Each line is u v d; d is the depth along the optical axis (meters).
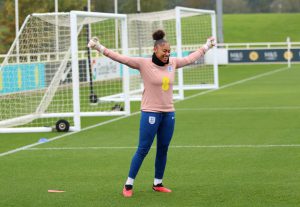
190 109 54.06
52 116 47.34
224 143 36.41
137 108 56.91
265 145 35.44
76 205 23.22
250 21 196.25
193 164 30.45
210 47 25.00
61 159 32.59
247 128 42.16
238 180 26.78
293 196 23.88
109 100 60.44
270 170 28.73
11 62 51.84
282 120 45.78
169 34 78.75
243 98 62.41
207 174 28.14
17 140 39.66
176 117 48.78
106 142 37.75
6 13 88.19
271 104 56.34
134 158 24.23
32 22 46.31
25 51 50.94
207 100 61.53
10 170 29.97
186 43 95.19
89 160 32.16
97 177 28.08
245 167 29.52
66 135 41.06
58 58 53.53
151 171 29.12
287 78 88.12
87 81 71.50
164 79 23.86
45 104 47.41
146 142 24.05
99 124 46.12
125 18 50.94
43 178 28.06
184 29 95.00
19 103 49.00
